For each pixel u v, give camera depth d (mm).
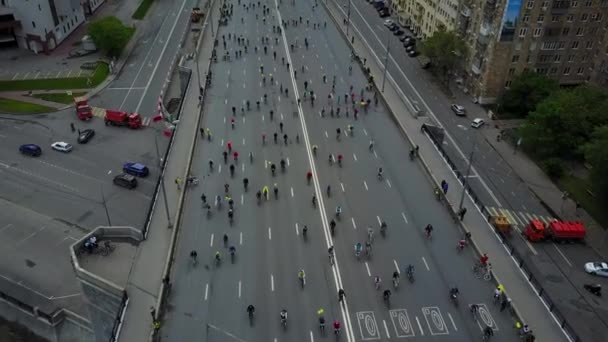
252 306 54438
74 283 74062
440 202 74812
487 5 119312
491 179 100188
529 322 54312
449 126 118062
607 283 77062
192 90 110312
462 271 61594
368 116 101188
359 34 161375
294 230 68250
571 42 121750
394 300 57125
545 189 98000
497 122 120500
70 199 89438
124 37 143625
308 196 75688
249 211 71938
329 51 137125
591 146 91875
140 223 84188
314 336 52594
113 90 129000
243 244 65438
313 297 57469
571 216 90750
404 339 52438
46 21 144625
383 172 82000
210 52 132375
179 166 82875
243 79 116688
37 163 99125
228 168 82500
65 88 128875
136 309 55562
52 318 68438
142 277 60000
